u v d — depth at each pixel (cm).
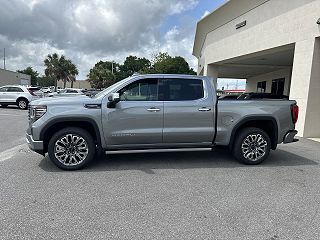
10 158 632
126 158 645
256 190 460
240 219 360
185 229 333
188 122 580
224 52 1612
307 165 617
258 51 1304
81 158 555
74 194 431
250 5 1338
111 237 313
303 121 1014
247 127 622
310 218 365
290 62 1720
